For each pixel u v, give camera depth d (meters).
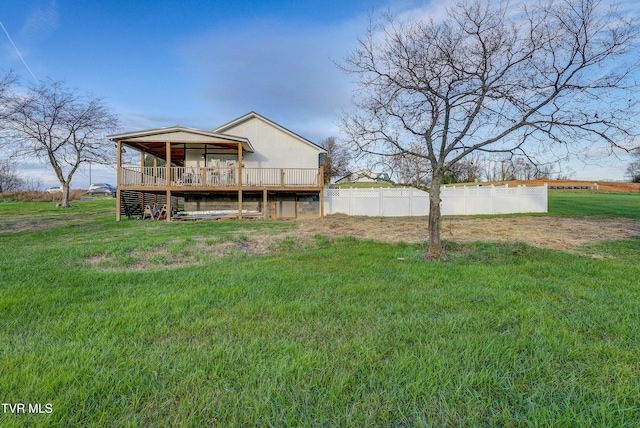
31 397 1.81
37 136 18.11
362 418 1.66
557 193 27.25
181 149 15.88
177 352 2.37
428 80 5.98
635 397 1.83
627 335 2.67
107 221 12.80
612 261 5.70
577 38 5.16
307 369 2.11
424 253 6.32
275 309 3.27
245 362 2.20
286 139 16.05
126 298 3.63
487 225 10.98
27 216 14.66
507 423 1.63
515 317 3.07
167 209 13.27
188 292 3.85
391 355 2.32
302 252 6.72
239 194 13.66
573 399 1.81
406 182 6.86
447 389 1.90
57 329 2.77
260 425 1.62
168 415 1.69
